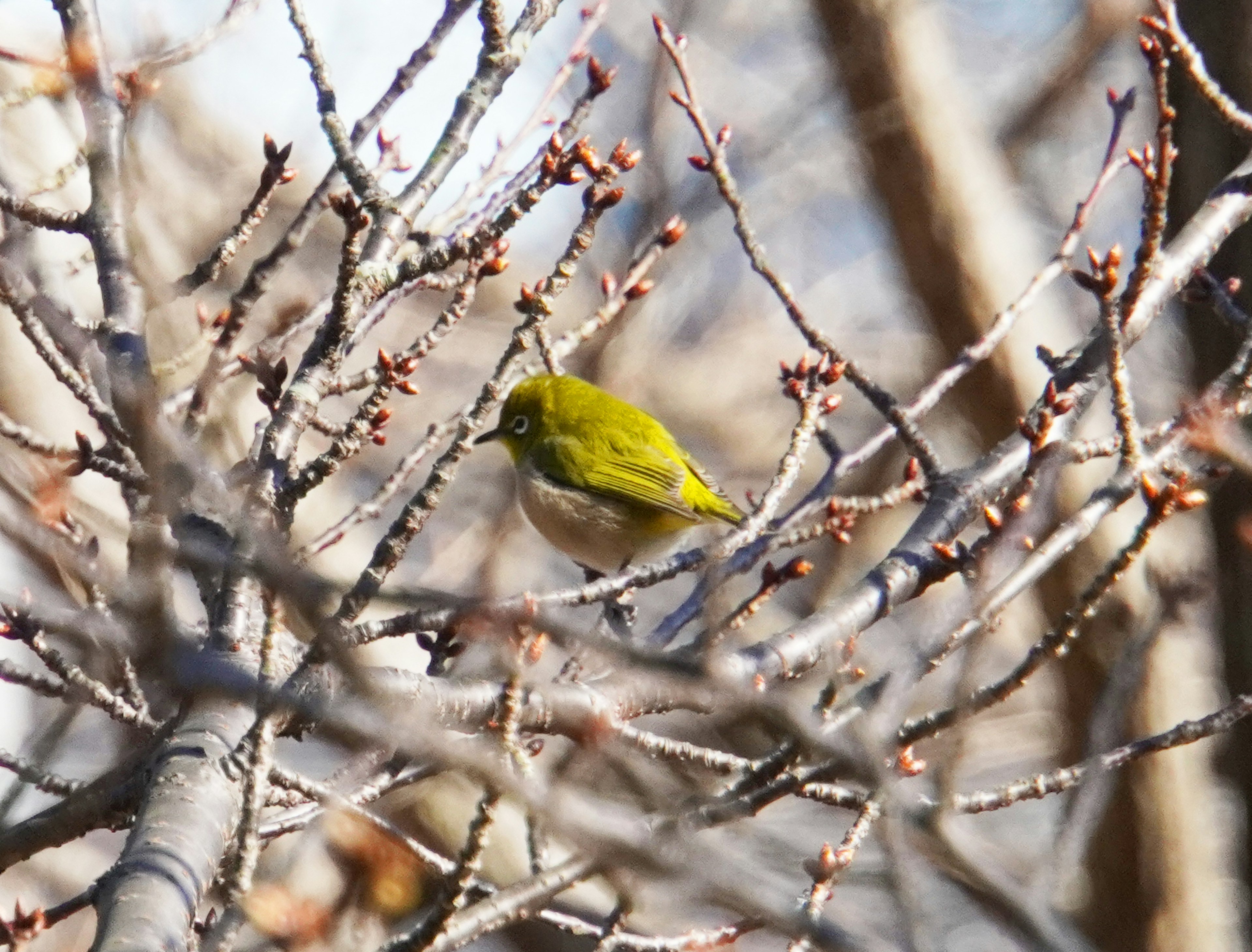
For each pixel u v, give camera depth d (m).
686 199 22.14
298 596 4.23
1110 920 17.31
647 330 22.36
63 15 8.41
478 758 4.25
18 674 6.85
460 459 6.19
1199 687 16.84
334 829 6.98
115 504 12.41
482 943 14.62
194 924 5.68
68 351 8.00
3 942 5.67
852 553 21.53
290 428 7.51
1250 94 13.17
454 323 8.00
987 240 17.61
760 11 26.58
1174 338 22.34
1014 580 7.19
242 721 6.37
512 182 9.29
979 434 17.88
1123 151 25.45
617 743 6.58
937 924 12.05
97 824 6.34
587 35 10.24
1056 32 26.42
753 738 13.67
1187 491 8.16
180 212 17.42
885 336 25.00
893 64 17.58
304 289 18.03
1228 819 17.45
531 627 4.90
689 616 8.99
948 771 5.25
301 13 8.20
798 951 6.25
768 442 24.97
